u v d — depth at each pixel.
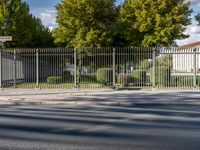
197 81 24.39
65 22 30.44
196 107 15.52
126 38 30.72
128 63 25.33
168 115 12.72
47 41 42.53
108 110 14.33
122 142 7.96
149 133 9.07
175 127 10.04
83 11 29.98
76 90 22.88
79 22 29.81
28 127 9.97
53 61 27.33
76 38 29.75
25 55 26.27
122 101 17.31
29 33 37.81
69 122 10.92
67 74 26.91
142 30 29.55
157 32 29.27
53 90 22.98
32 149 7.32
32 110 14.32
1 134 8.95
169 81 24.34
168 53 24.14
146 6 29.94
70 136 8.67
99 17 30.56
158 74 24.33
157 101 17.31
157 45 29.47
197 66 25.58
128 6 30.73
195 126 10.23
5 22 36.22
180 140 8.17
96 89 23.25
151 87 23.77
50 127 9.97
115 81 24.69
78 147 7.47
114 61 24.05
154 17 29.50
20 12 36.78
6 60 27.19
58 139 8.30
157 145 7.65
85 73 26.23
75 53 24.59
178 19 29.11
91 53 25.78
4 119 11.58
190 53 23.73
